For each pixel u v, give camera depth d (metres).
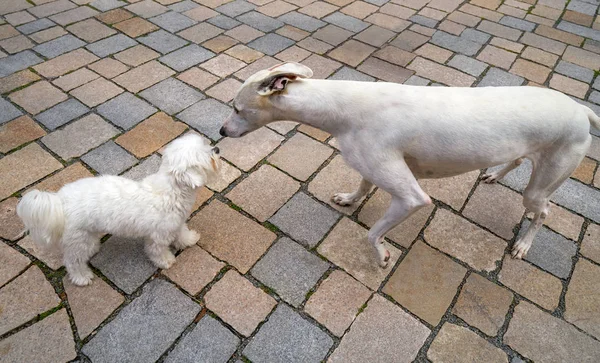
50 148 2.90
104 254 2.31
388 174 1.99
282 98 2.01
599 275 2.39
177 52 3.98
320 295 2.21
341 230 2.56
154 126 3.16
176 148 1.98
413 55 4.24
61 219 1.88
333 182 2.87
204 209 2.62
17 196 2.56
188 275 2.25
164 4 4.78
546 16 5.09
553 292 2.29
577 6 5.36
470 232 2.60
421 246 2.50
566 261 2.46
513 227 2.65
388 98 1.95
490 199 2.82
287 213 2.64
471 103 1.92
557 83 3.94
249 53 4.07
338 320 2.12
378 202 2.77
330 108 1.98
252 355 1.96
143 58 3.86
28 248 2.28
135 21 4.40
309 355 1.97
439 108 1.91
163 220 2.04
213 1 4.96
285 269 2.32
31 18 4.28
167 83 3.59
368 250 2.46
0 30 4.04
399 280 2.31
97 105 3.29
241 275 2.28
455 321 2.15
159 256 2.21
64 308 2.06
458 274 2.36
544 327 2.14
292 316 2.12
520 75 4.02
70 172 2.75
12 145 2.88
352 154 2.06
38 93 3.34
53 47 3.88
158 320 2.05
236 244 2.43
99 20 4.36
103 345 1.94
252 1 5.05
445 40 4.52
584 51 4.43
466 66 4.11
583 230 2.64
